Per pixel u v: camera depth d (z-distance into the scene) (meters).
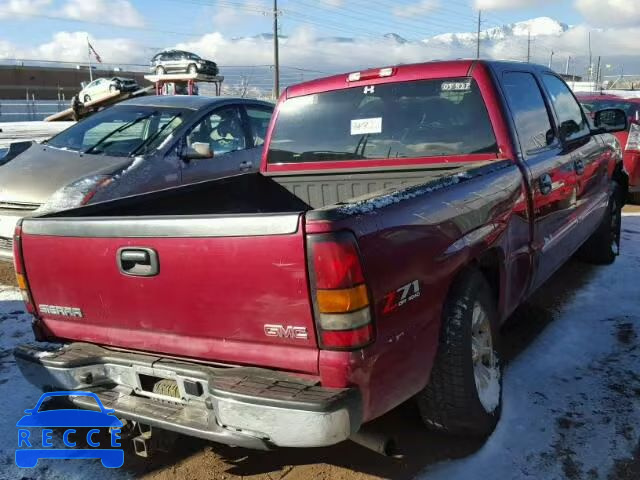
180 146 6.70
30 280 3.13
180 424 2.63
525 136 4.11
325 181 4.42
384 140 4.23
